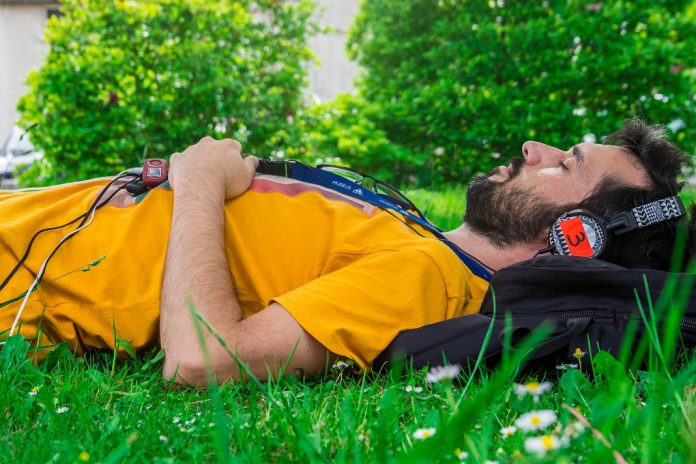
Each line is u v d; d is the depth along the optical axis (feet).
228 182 6.95
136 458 4.27
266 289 6.72
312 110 31.17
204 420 4.95
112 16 27.61
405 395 5.57
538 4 31.04
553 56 29.66
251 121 28.17
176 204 6.63
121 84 27.63
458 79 31.30
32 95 27.07
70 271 6.63
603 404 4.80
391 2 33.68
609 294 6.05
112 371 6.22
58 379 5.99
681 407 4.34
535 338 3.20
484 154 30.91
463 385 5.93
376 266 6.36
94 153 27.02
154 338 6.66
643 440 4.16
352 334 6.05
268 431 4.75
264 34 30.07
